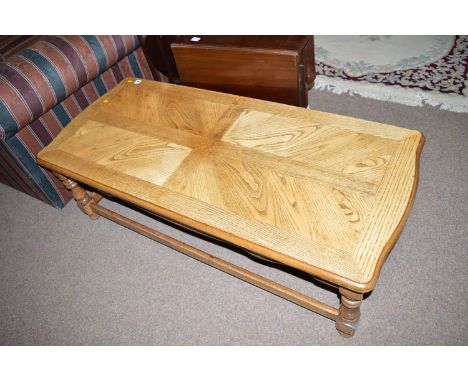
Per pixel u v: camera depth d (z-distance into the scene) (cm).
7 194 219
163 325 150
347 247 102
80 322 156
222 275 162
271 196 118
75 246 184
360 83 243
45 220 199
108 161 143
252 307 150
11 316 162
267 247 106
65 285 169
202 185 126
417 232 161
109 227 189
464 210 164
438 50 255
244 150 136
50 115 173
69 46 168
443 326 134
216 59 181
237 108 155
